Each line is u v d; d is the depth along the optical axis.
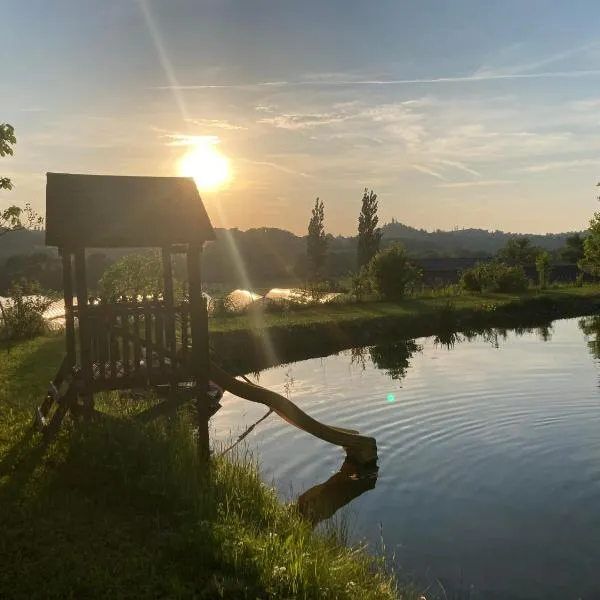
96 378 10.87
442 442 14.73
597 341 30.38
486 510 10.95
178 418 12.73
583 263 57.59
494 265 53.31
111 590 6.16
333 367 24.97
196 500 8.59
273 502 9.87
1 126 17.41
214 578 6.41
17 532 7.35
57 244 10.29
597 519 10.49
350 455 13.37
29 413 12.95
